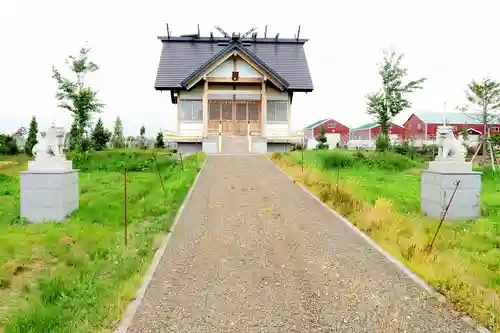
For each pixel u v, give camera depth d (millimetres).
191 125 30656
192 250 7590
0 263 6586
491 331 4734
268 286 6059
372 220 9000
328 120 66125
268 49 34344
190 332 4832
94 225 9023
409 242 7652
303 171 15727
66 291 5629
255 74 29688
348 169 19047
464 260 6719
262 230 8812
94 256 7082
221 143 27797
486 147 28906
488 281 5941
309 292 5859
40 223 9344
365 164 19922
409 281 6156
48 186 9656
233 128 31094
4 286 5863
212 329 4898
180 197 11625
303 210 10438
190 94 30594
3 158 28141
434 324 4961
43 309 5094
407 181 15500
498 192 13555
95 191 13297
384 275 6395
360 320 5090
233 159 20812
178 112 30641
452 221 9320
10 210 10586
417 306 5402
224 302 5570
